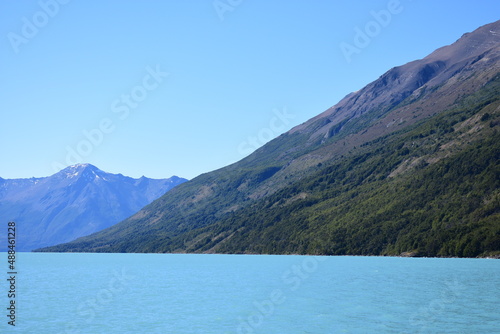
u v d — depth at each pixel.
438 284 107.50
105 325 64.88
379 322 66.44
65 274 158.38
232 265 192.50
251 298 89.81
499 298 86.62
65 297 92.88
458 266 155.88
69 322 66.88
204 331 61.47
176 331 61.34
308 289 102.62
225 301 86.12
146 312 74.81
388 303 82.06
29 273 165.00
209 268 176.50
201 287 109.62
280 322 66.75
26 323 66.19
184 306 80.56
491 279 115.75
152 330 61.91
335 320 68.00
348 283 113.00
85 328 63.06
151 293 98.75
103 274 156.62
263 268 170.50
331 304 81.69
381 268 153.25
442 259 195.62
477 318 68.62
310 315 71.81
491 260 183.25
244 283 117.44
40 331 61.31
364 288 103.06
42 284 120.69
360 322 66.50
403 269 147.38
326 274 136.50
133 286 113.38
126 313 74.00
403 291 97.25
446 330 61.59
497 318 68.62
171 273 155.25
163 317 70.56
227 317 70.56
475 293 93.00
